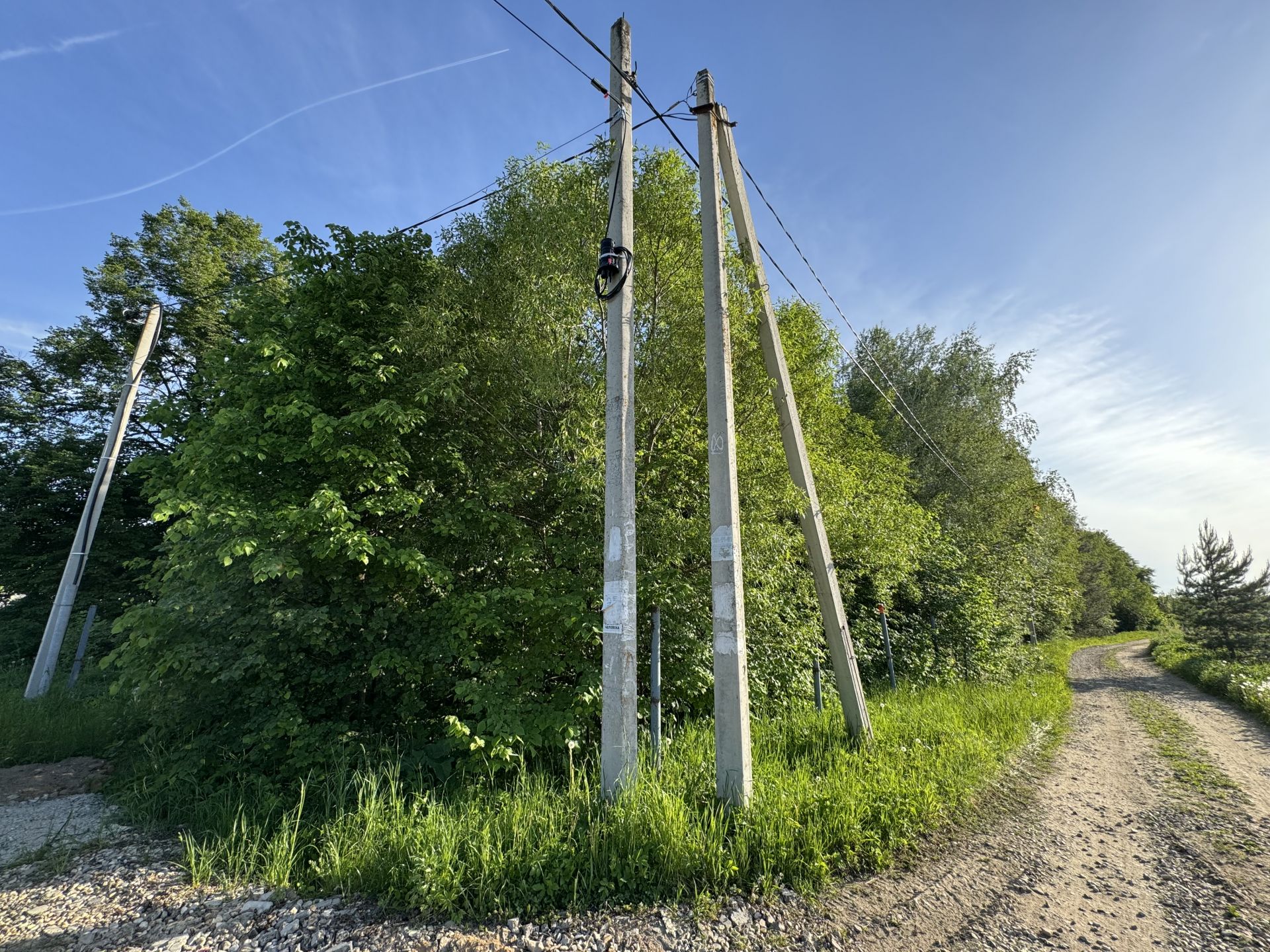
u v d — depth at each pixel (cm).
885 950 332
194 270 1956
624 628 488
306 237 766
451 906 353
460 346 775
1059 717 1137
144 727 630
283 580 604
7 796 589
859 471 1238
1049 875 436
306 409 642
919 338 2341
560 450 768
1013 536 2141
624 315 543
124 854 453
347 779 524
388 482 648
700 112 627
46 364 1911
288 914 362
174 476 705
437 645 621
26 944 333
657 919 352
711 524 534
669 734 698
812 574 1030
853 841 445
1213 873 443
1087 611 5019
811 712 840
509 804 457
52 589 1639
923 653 1389
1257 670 1645
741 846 410
